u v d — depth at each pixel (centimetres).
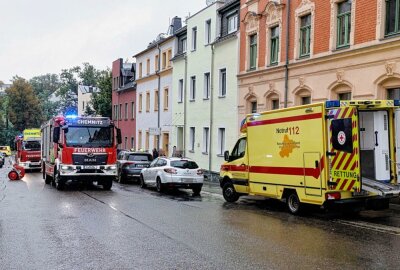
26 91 9850
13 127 9944
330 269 704
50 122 2372
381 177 1230
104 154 2064
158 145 3803
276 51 2311
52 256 789
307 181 1233
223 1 2986
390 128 1246
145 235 973
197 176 1961
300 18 2119
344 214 1305
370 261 753
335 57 1842
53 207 1427
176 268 709
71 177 2020
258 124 1456
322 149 1180
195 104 3284
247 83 2577
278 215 1286
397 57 1555
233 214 1300
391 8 1603
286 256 787
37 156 3975
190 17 3378
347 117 1141
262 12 2398
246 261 752
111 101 5819
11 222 1137
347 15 1822
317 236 967
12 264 736
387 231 1030
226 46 2827
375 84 1653
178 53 3666
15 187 2200
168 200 1664
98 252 818
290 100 2164
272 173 1381
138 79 4600
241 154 1566
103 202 1574
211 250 832
